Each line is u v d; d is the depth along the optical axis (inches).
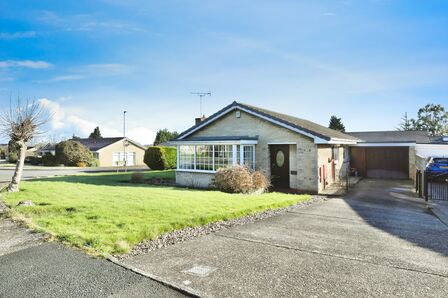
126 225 279.1
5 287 160.1
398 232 278.8
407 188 634.8
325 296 150.9
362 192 576.4
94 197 441.4
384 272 181.3
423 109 2143.2
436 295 151.7
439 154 712.4
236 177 523.2
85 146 1758.1
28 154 1909.4
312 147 565.6
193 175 657.6
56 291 155.6
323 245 235.5
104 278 171.2
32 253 210.1
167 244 238.5
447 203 443.8
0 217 314.2
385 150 868.6
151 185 654.5
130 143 1898.4
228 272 181.3
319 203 449.4
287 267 189.2
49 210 354.6
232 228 289.3
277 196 476.1
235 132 669.9
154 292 154.9
